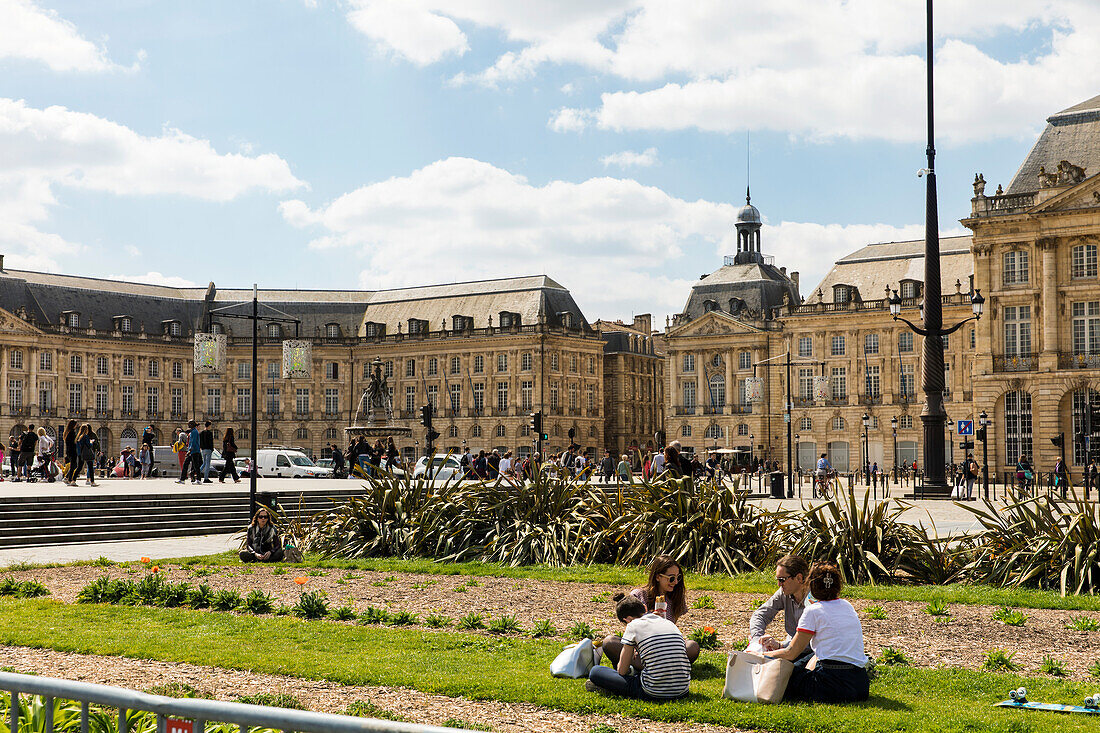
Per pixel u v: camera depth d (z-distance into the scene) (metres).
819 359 110.00
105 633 15.24
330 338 135.62
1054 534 20.64
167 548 28.98
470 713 11.01
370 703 11.25
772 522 24.08
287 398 134.62
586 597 19.44
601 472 55.56
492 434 127.75
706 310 120.88
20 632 15.27
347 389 136.25
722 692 11.72
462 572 22.86
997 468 75.69
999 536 21.72
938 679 12.46
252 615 17.22
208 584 20.94
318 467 67.88
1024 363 75.12
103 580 19.28
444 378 131.38
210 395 134.25
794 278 130.62
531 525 25.00
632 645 11.65
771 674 11.40
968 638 15.56
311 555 26.34
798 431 111.25
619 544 24.28
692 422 119.50
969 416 101.25
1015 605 18.50
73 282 127.75
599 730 10.34
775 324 115.81
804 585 13.02
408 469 27.94
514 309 128.88
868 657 13.45
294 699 11.32
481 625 16.22
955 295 102.06
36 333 120.50
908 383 105.44
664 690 11.44
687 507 23.83
